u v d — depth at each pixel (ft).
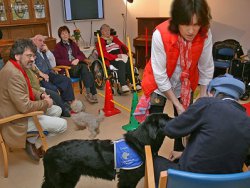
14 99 6.61
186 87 5.70
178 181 3.21
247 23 14.55
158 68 5.39
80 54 13.60
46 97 8.02
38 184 6.87
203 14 4.33
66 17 15.84
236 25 15.03
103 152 4.98
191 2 4.30
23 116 6.78
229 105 3.41
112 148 5.00
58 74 11.57
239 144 3.28
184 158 3.89
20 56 6.89
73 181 5.37
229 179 3.01
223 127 3.30
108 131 9.55
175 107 5.64
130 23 19.06
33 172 7.39
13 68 6.70
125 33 19.03
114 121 10.36
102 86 14.03
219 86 4.24
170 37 5.04
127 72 13.28
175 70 5.58
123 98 12.81
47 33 15.16
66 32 12.77
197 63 5.65
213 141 3.35
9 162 7.88
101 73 13.64
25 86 6.85
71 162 5.07
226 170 3.44
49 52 11.91
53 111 8.89
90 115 9.53
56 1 15.49
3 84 6.68
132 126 9.52
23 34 14.29
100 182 6.83
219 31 15.85
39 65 11.05
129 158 4.90
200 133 3.54
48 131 7.69
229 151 3.32
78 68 12.26
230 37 15.48
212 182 3.05
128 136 5.12
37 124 7.13
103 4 17.06
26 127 7.03
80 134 9.41
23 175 7.25
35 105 7.06
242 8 14.52
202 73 5.82
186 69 5.42
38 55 11.05
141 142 4.89
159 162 4.59
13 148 7.85
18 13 13.47
